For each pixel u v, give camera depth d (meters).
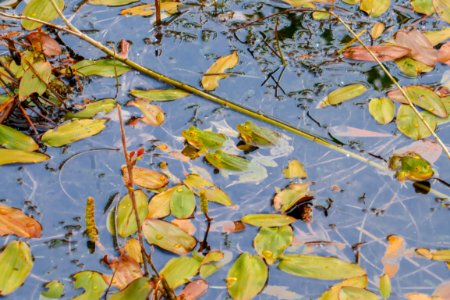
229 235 1.17
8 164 1.23
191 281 1.13
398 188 1.21
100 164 1.23
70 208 1.20
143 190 1.21
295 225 1.18
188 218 1.18
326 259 1.14
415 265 1.15
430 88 1.30
